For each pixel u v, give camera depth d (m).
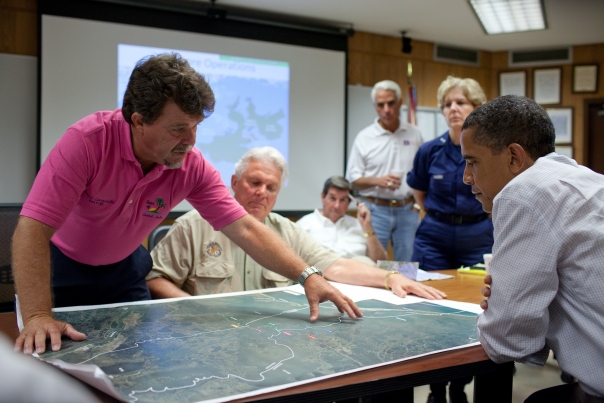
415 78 5.41
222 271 1.81
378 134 3.97
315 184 4.85
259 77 4.59
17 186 3.92
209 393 0.80
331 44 4.87
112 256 1.50
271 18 4.65
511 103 1.11
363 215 2.86
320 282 1.34
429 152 2.74
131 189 1.35
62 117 3.95
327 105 4.87
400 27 5.00
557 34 5.16
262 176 1.81
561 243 0.99
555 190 1.01
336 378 0.88
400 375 0.91
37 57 3.92
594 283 0.97
